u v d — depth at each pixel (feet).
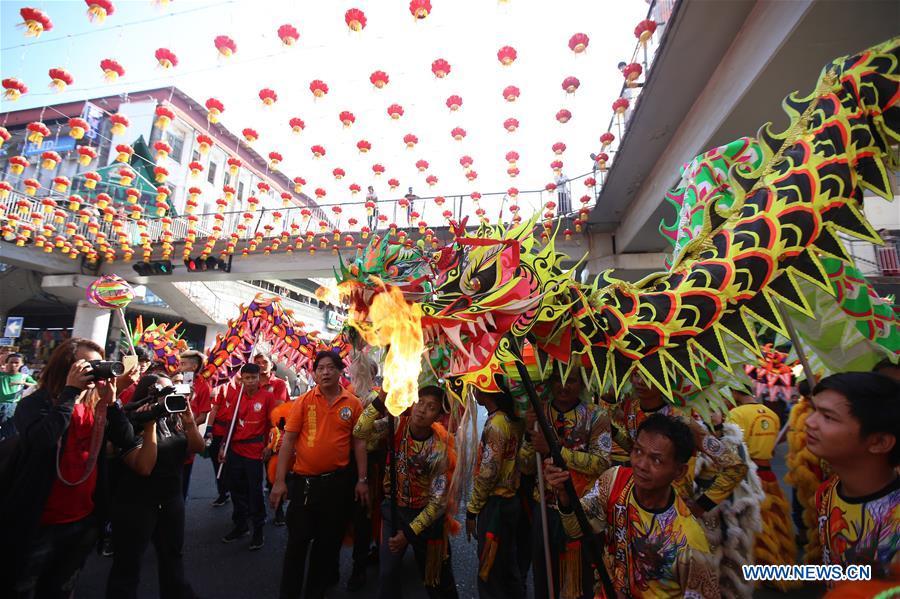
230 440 14.08
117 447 8.16
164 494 8.52
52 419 6.84
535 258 6.36
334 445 9.52
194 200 31.94
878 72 6.62
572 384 7.94
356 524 10.83
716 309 6.26
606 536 6.11
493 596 8.13
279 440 12.59
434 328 5.80
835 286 8.08
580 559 7.73
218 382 16.90
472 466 8.06
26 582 6.65
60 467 7.15
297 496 9.29
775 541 10.16
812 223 6.36
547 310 6.33
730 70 18.01
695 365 6.35
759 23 15.84
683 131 23.07
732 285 6.28
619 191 31.17
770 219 6.42
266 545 13.38
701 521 7.66
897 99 6.45
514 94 18.63
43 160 21.71
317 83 16.44
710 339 6.34
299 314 70.38
